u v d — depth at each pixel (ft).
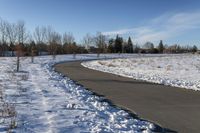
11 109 29.40
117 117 29.45
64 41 264.93
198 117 29.89
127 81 63.21
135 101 38.83
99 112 31.53
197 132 24.71
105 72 88.69
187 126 26.53
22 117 27.48
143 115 30.81
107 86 54.29
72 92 45.37
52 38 240.73
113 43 356.18
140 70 95.71
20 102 34.78
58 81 60.80
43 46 237.45
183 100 39.55
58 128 24.49
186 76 74.08
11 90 43.47
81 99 39.01
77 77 72.02
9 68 89.35
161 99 40.37
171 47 413.18
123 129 25.03
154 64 129.29
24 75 66.80
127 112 32.22
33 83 54.85
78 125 25.71
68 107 33.27
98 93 45.57
